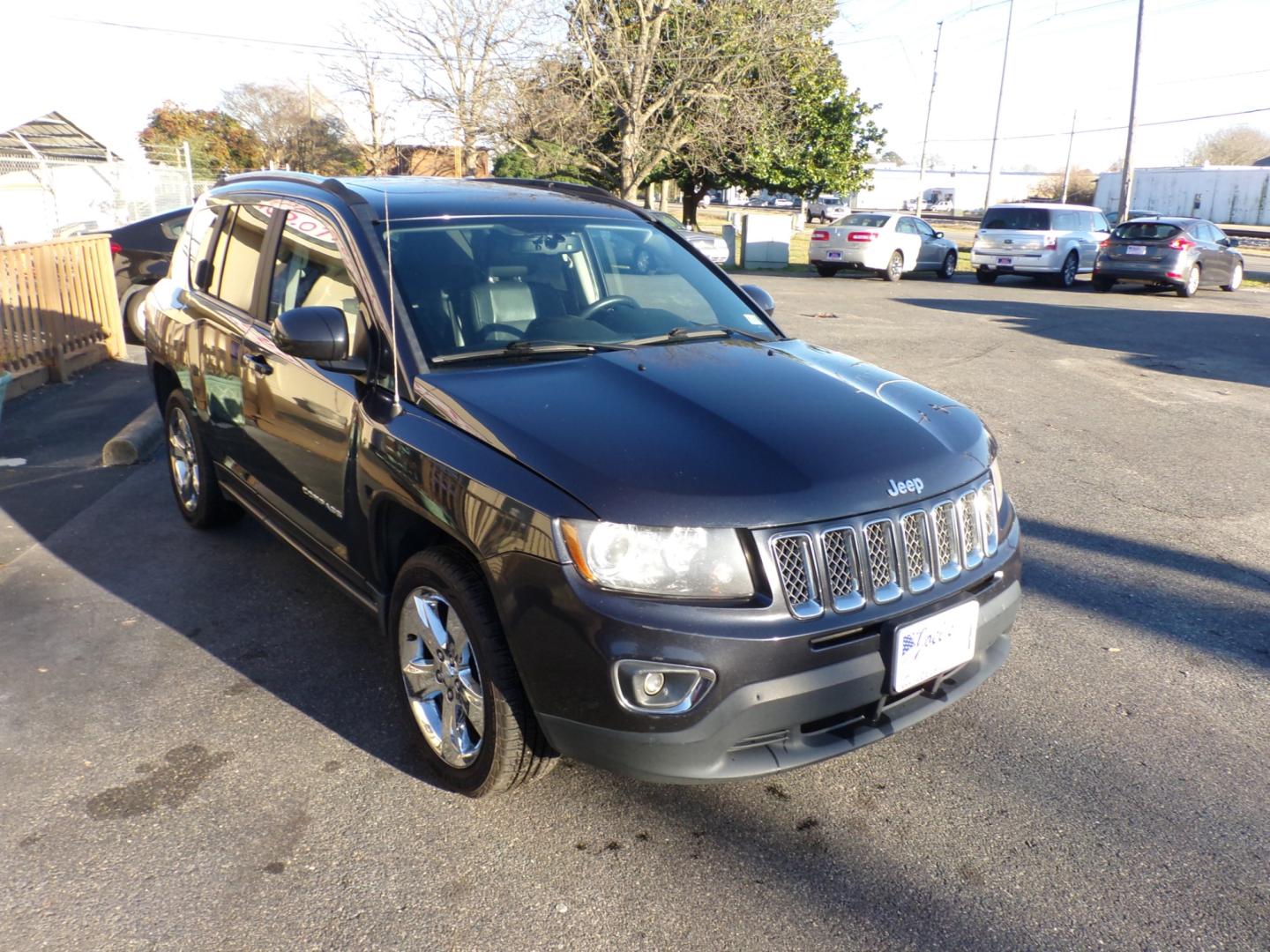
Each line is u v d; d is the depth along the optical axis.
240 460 4.64
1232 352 12.36
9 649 4.23
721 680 2.63
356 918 2.71
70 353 9.75
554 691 2.77
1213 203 46.44
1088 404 9.16
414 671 3.36
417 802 3.22
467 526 2.91
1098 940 2.64
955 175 85.88
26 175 29.16
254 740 3.57
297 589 4.87
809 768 3.43
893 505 2.88
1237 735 3.65
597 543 2.66
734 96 25.22
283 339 3.32
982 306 17.59
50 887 2.81
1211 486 6.71
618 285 4.14
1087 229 23.11
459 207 4.07
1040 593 4.92
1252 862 2.95
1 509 5.98
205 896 2.79
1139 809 3.21
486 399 3.12
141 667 4.09
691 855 2.98
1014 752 3.53
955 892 2.82
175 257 5.57
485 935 2.65
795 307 16.64
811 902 2.79
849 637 2.80
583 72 26.00
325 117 46.91
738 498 2.71
